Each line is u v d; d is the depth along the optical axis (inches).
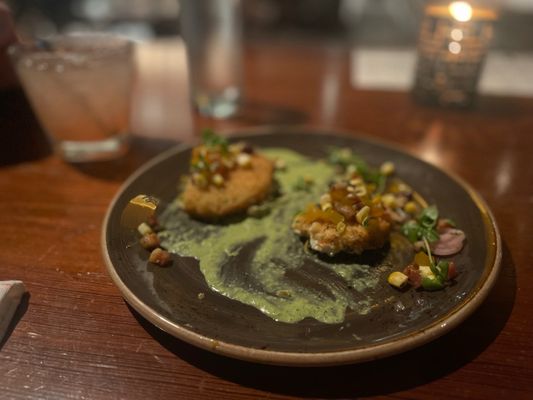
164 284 7.8
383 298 7.6
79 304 8.0
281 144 12.8
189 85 18.1
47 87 11.4
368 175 11.0
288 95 17.8
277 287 7.9
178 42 24.3
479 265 7.9
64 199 11.0
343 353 6.2
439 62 16.0
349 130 15.0
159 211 9.9
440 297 7.4
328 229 8.7
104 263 8.1
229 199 9.9
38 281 8.5
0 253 9.1
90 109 11.9
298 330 6.9
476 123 15.5
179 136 14.4
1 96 13.8
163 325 6.8
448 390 6.5
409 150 13.6
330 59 22.0
